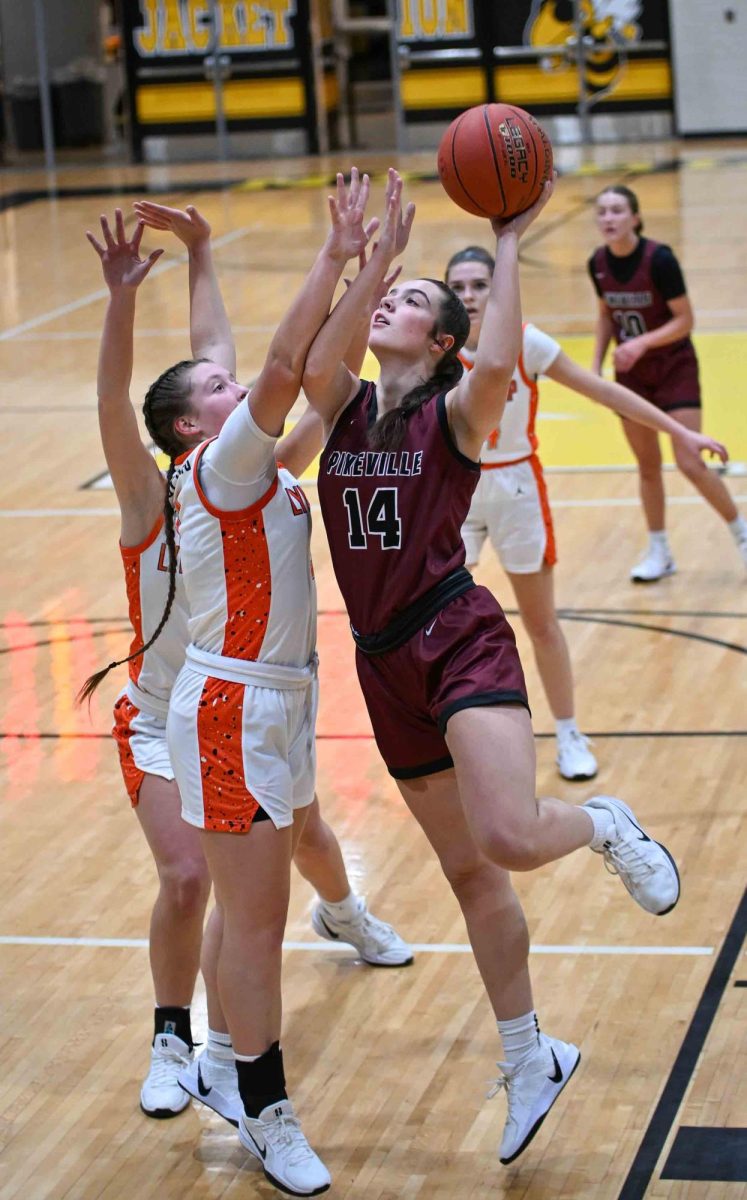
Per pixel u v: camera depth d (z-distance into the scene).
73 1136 8.59
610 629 15.80
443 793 7.95
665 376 16.47
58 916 10.93
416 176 47.47
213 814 7.73
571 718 12.72
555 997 9.56
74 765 13.36
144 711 8.83
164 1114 8.73
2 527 19.75
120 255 8.23
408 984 9.91
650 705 13.97
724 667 14.72
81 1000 9.90
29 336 30.67
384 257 7.61
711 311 28.91
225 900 7.86
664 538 17.12
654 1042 9.05
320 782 12.87
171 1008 8.88
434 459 7.63
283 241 38.50
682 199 40.72
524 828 7.32
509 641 7.71
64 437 23.81
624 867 8.04
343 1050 9.22
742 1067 8.77
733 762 12.77
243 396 8.32
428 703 7.70
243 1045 7.91
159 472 8.61
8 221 44.41
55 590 17.44
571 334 27.61
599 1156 8.12
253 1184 8.12
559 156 49.78
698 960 9.90
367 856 11.58
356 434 7.86
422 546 7.63
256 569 7.73
